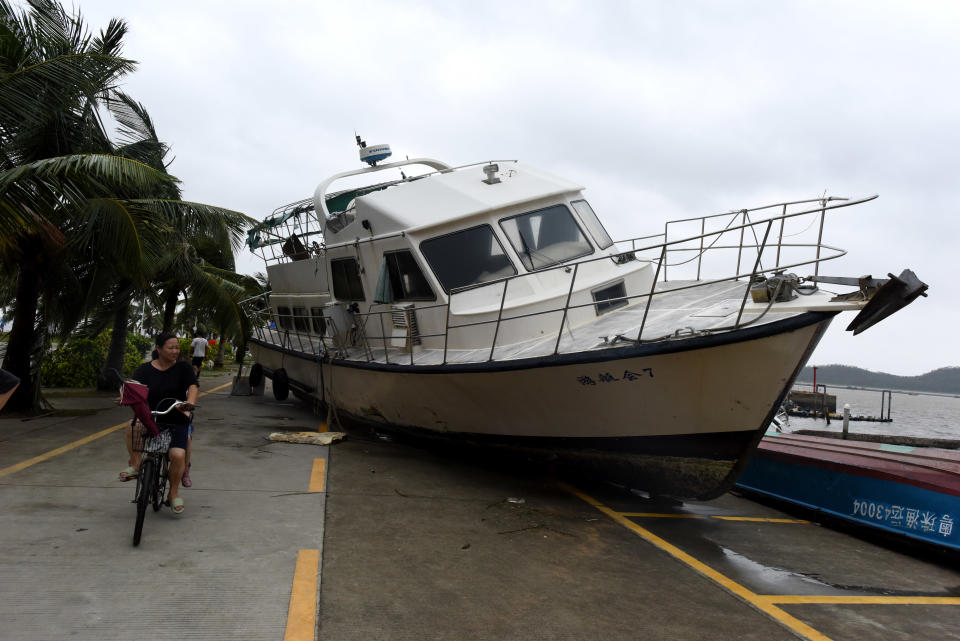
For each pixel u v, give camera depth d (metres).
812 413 36.50
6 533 4.51
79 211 9.06
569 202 8.41
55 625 3.24
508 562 4.70
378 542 4.90
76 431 8.92
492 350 6.47
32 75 8.68
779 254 5.95
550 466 7.94
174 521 5.05
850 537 6.29
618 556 5.04
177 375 5.17
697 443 5.75
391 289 8.54
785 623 3.97
